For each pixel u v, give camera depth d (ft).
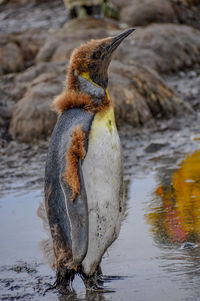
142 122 91.45
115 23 156.04
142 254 42.68
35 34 151.74
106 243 38.83
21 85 105.81
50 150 38.75
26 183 67.92
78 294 38.24
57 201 37.70
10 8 235.81
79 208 35.83
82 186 36.01
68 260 38.09
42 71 108.58
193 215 49.55
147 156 74.33
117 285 38.24
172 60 136.87
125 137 86.17
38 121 90.63
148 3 173.58
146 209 52.60
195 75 130.82
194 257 40.96
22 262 44.50
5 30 195.31
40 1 237.25
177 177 62.49
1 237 49.98
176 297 34.94
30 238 49.34
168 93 98.99
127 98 92.79
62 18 201.46
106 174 37.50
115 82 94.89
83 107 38.91
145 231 47.11
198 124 90.58
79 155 36.32
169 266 39.96
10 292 39.22
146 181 62.34
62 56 128.47
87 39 134.51
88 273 38.52
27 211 56.85
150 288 36.91
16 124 91.71
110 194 37.83
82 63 40.06
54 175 37.73
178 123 91.91
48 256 40.73
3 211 57.47
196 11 179.93
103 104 39.14
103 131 37.78
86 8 162.61
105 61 40.32
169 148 77.15
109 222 38.24
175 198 55.01
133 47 136.05
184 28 150.00
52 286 39.88
